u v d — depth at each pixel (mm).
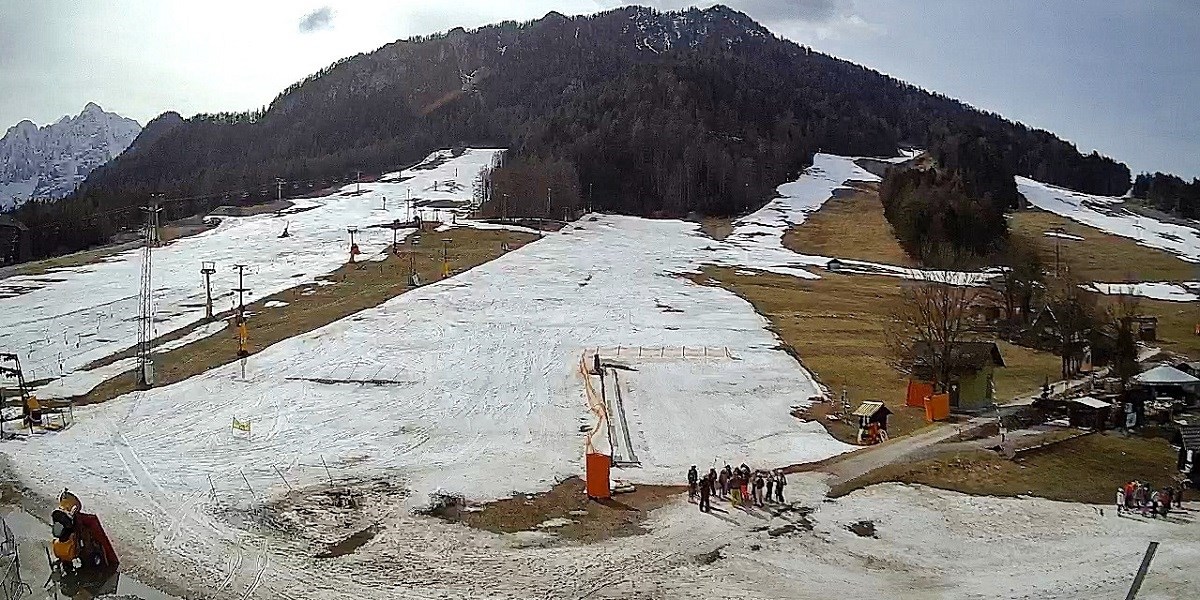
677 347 71562
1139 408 51000
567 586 30750
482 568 32156
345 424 50094
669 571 32031
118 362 64125
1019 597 29797
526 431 49938
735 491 40062
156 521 35781
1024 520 37250
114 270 110375
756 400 57250
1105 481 42031
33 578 30859
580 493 40188
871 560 33188
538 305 87875
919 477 42219
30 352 67812
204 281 101812
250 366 62281
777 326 80750
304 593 30062
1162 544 34344
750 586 30812
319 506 37781
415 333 73812
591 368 63844
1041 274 91125
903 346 69938
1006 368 68000
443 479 41469
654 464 44844
